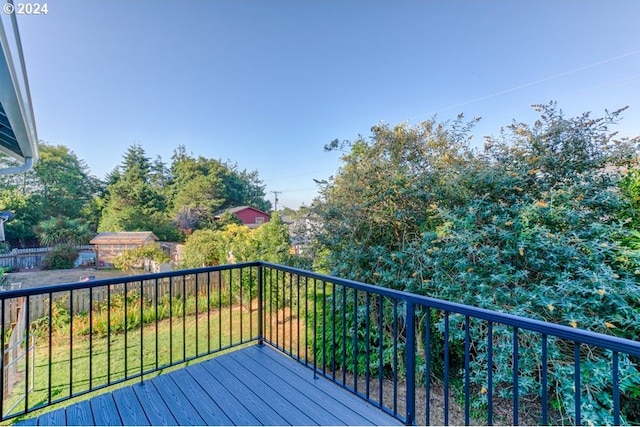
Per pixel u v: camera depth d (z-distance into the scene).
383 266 4.25
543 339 1.21
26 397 1.89
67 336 6.24
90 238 19.39
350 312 4.34
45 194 20.95
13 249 16.95
